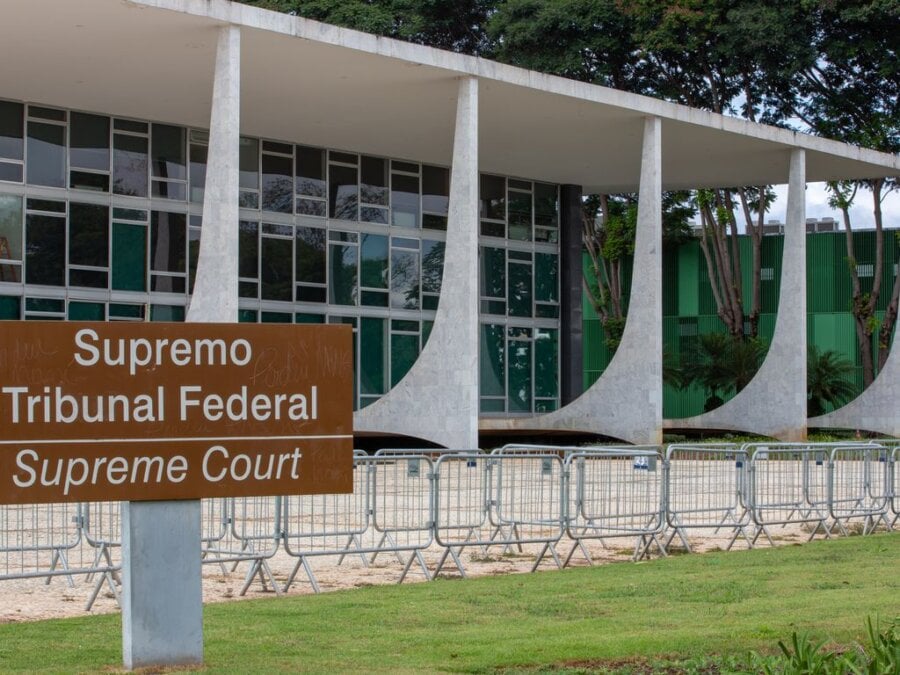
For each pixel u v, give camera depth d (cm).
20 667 711
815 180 4625
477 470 1339
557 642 784
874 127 4691
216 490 704
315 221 3594
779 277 5419
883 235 5153
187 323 702
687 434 4344
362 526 1266
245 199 3453
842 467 1611
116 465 688
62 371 680
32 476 673
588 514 1366
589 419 3653
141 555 702
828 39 4612
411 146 3628
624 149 3809
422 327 3828
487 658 736
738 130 3688
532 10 4719
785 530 1633
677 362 5041
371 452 3438
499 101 3225
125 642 709
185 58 2742
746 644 774
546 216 4250
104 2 2391
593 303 5531
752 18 4422
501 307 4081
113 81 2897
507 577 1139
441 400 3105
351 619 890
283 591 1093
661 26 4538
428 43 5241
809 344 5225
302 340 722
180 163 3309
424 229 3850
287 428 717
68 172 3109
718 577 1119
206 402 704
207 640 803
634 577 1126
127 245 3203
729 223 5216
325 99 3120
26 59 2719
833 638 789
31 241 3041
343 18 4547
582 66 4659
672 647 767
